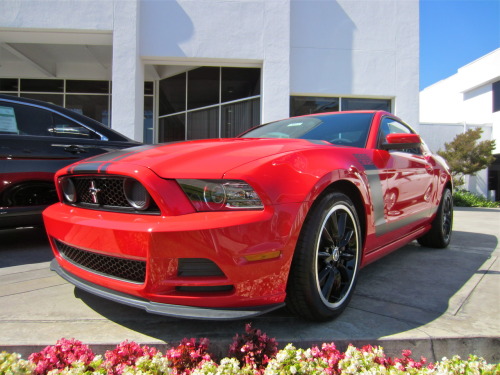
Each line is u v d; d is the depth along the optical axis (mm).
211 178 1543
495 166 16938
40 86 10281
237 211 1519
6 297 2156
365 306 2047
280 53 7918
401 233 2713
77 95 10359
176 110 9609
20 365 1309
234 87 8797
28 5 7199
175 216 1517
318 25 8383
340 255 1935
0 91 10242
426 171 3115
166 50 7719
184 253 1455
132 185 1658
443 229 3621
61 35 7629
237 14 7832
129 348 1454
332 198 1823
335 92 8461
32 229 4496
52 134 3207
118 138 3590
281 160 1678
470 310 1993
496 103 17906
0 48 8812
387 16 8508
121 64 7398
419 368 1444
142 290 1519
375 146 2471
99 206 1855
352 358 1397
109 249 1595
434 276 2652
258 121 8445
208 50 7805
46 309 1969
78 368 1317
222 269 1462
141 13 7652
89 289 1740
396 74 8562
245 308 1522
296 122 3043
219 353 1578
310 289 1679
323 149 1961
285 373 1323
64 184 2123
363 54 8500
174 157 1697
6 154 2922
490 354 1674
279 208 1564
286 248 1581
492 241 4164
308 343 1606
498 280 2559
